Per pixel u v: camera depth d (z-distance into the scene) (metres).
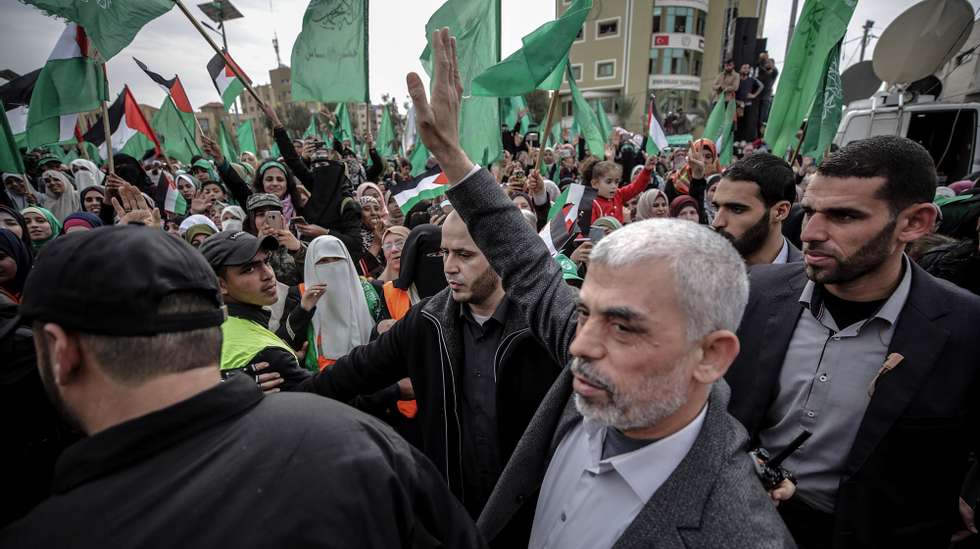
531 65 2.89
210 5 7.18
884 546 1.19
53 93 3.20
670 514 0.80
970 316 1.17
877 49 3.63
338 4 3.80
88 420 0.71
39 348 0.71
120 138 7.45
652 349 0.77
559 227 2.83
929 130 6.63
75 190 5.45
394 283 2.75
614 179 4.57
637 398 0.80
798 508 1.33
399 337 1.68
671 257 0.77
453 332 1.61
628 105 34.56
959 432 1.15
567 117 38.53
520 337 1.48
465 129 3.64
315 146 9.30
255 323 1.84
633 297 0.77
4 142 3.19
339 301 2.52
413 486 0.80
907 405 1.16
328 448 0.72
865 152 1.17
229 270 1.77
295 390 1.72
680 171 5.04
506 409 1.51
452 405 1.59
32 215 3.89
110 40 3.02
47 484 1.56
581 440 1.04
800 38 3.32
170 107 6.86
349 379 1.70
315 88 3.94
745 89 10.00
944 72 8.47
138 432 0.65
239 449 0.68
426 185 4.43
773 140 3.54
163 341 0.69
